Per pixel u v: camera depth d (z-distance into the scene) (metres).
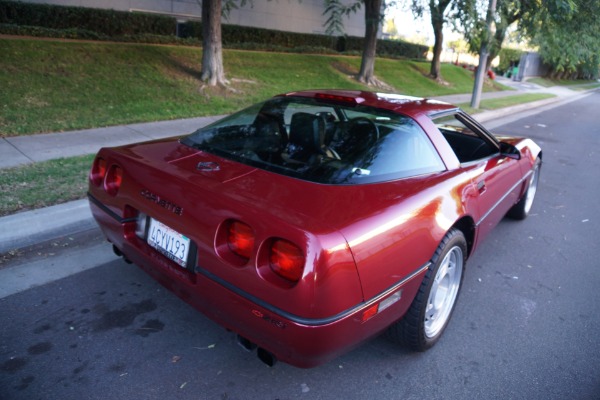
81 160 5.68
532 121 14.62
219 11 11.08
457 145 3.94
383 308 2.25
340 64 18.08
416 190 2.54
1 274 3.35
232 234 2.11
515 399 2.51
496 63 41.47
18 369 2.46
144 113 8.68
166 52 12.38
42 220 3.97
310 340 1.94
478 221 3.20
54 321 2.89
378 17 15.34
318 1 21.95
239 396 2.40
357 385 2.54
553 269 4.17
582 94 32.59
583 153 9.98
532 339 3.08
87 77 9.63
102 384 2.41
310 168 2.52
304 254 1.88
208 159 2.69
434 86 20.41
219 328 2.94
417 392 2.52
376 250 2.11
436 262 2.58
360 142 2.71
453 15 11.12
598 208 6.09
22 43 9.89
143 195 2.52
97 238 4.01
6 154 5.76
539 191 6.70
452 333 3.10
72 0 14.64
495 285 3.81
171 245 2.39
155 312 3.06
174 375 2.51
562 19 15.06
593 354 2.96
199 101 10.17
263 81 13.23
